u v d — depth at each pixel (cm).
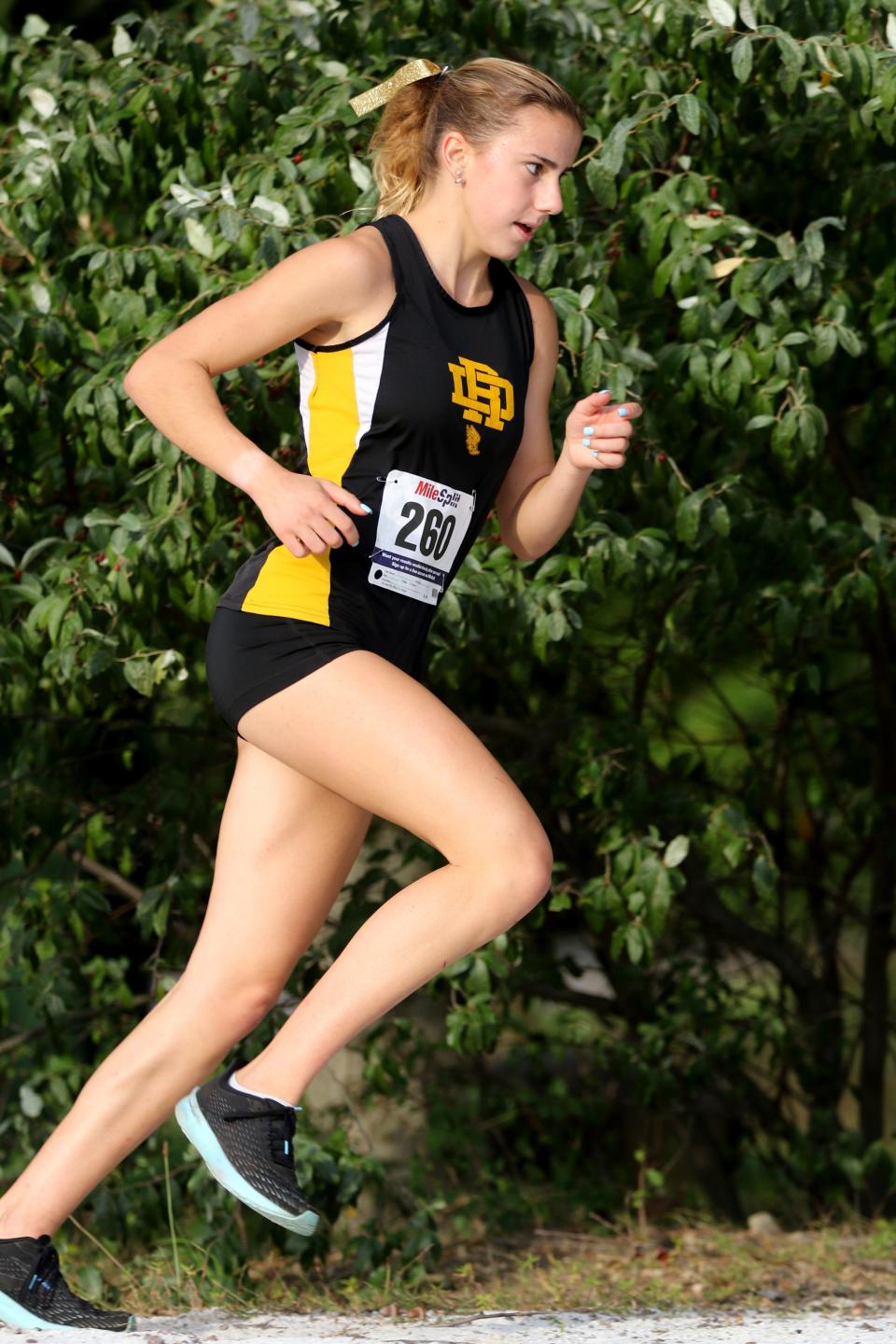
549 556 1492
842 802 2189
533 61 1534
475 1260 1661
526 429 1055
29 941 1681
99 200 1616
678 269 1406
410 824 916
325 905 1009
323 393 948
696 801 1759
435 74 1002
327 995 912
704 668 2050
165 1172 1611
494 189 946
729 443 1656
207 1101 927
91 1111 988
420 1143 2039
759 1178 2055
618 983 2062
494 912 895
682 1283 1417
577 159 1472
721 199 1515
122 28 1535
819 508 1733
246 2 1471
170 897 1631
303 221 1400
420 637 997
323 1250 1528
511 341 996
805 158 1598
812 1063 2117
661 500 1622
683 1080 2006
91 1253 1658
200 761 1784
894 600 1970
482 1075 2083
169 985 1642
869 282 1648
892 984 2350
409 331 941
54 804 1711
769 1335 1066
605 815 1689
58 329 1443
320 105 1440
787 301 1456
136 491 1477
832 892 2219
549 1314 1202
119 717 1823
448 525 970
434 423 941
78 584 1413
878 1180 2012
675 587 1688
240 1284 1419
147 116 1523
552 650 1672
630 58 1458
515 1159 2123
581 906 1619
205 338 923
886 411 1772
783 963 2141
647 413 1470
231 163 1517
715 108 1493
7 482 1534
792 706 2105
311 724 920
